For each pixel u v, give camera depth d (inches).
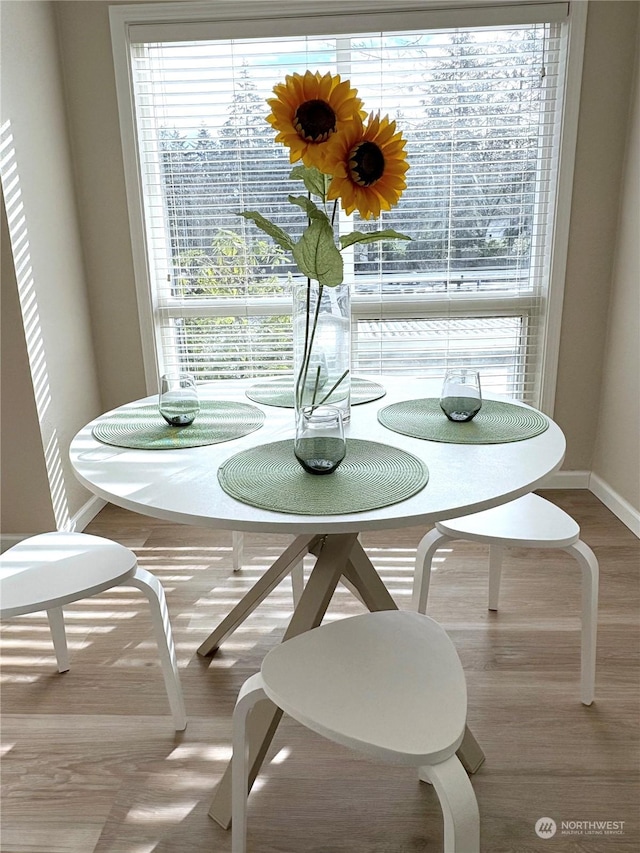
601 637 76.7
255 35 103.6
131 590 90.0
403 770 58.3
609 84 102.6
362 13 102.3
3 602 51.2
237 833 46.3
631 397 104.2
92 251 112.3
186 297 118.0
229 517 41.3
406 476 47.3
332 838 51.6
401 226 112.7
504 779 56.8
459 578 90.6
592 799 54.7
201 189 112.4
